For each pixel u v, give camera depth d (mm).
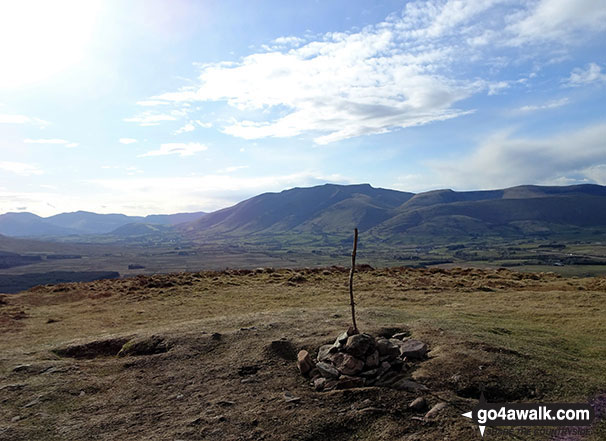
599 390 7820
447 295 20016
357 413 7363
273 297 21078
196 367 9953
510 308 16078
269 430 7000
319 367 9203
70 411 8055
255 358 10148
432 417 7102
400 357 9578
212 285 25594
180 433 6980
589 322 13273
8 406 8289
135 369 10078
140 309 19438
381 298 19578
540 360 9133
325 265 154875
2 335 14789
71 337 14172
